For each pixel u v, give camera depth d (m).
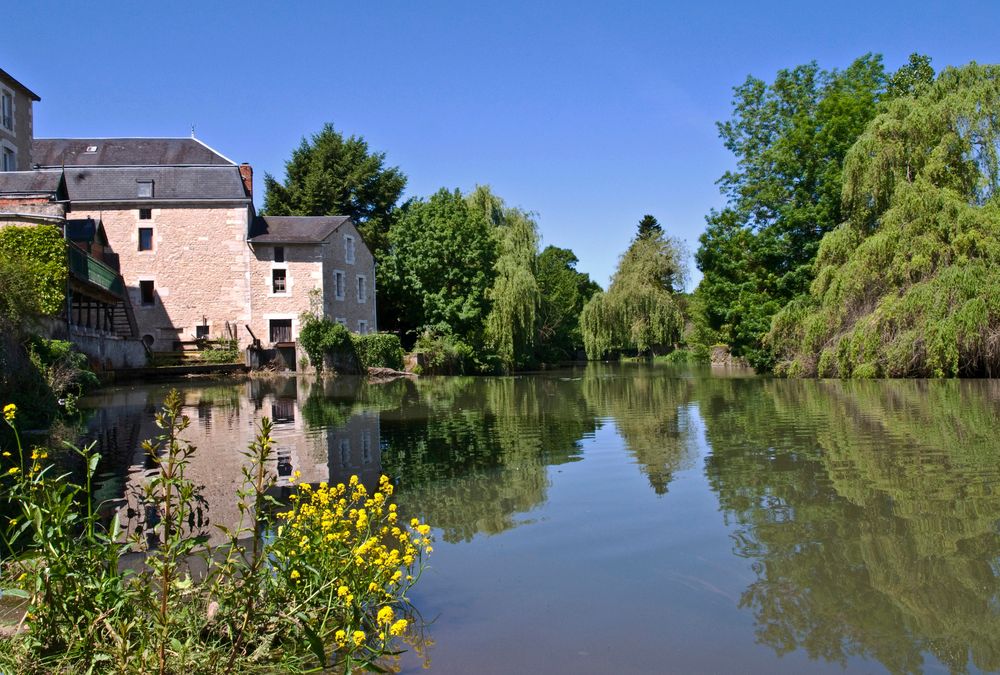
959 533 5.99
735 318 33.62
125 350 26.52
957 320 19.80
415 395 20.41
